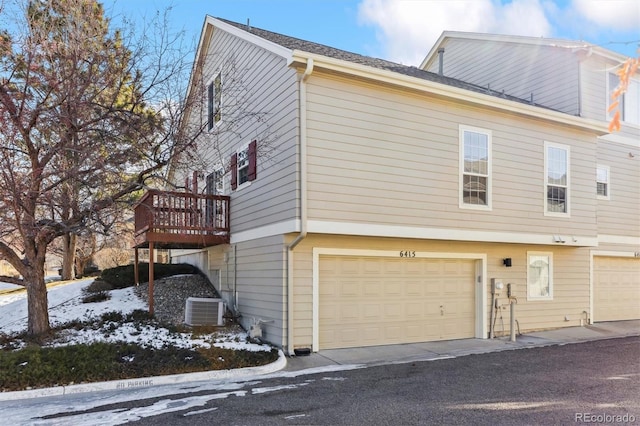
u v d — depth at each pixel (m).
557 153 11.88
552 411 5.38
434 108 10.08
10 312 12.76
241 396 6.11
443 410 5.44
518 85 14.27
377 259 9.91
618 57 12.61
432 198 9.88
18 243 10.60
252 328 9.50
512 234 10.90
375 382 6.77
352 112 9.12
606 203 13.69
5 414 5.45
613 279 13.88
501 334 11.09
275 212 9.34
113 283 14.40
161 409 5.58
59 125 8.01
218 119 12.72
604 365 7.87
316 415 5.30
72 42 8.25
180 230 11.52
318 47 11.61
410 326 10.16
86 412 5.50
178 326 10.21
